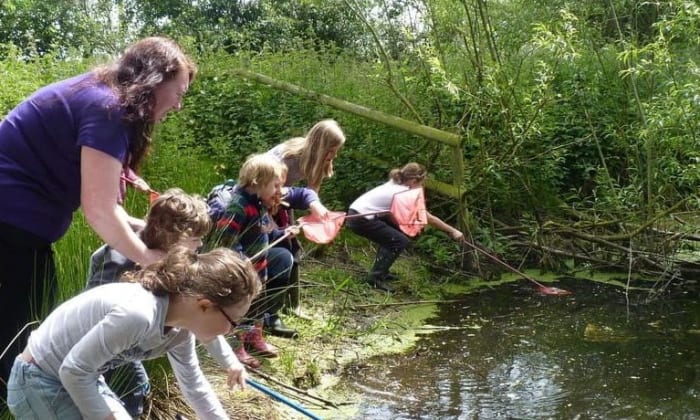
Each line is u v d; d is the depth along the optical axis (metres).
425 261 6.87
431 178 7.11
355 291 6.00
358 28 9.53
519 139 6.67
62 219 2.84
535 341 5.08
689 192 7.04
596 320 5.53
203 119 7.97
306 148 4.80
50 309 3.02
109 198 2.59
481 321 5.54
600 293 6.25
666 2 6.32
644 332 5.24
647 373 4.47
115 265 2.95
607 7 7.31
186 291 2.22
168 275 2.25
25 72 6.89
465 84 6.93
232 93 7.96
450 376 4.46
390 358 4.75
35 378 2.25
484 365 4.64
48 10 16.81
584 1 7.34
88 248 3.49
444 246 6.91
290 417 3.78
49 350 2.25
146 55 2.68
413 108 7.10
